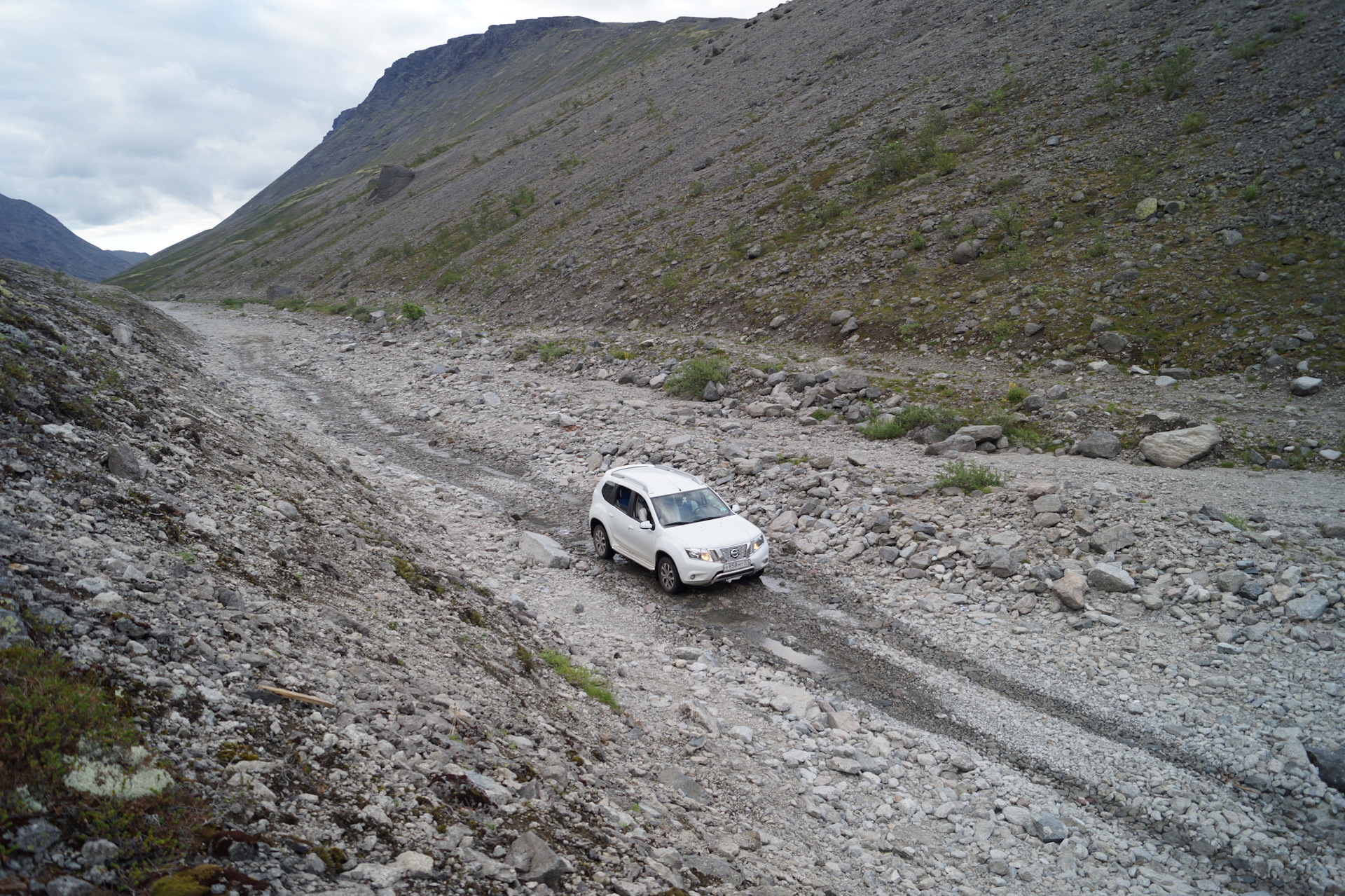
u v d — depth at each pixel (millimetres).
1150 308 23141
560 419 23078
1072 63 43281
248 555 6961
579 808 4953
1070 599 10133
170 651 4508
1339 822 6309
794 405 23094
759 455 17625
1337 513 11391
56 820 2838
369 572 8367
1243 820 6441
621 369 30859
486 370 33438
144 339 22484
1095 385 20641
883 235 35344
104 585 4871
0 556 4633
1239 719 7723
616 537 12914
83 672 3789
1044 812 6602
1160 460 15602
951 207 35000
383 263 80562
